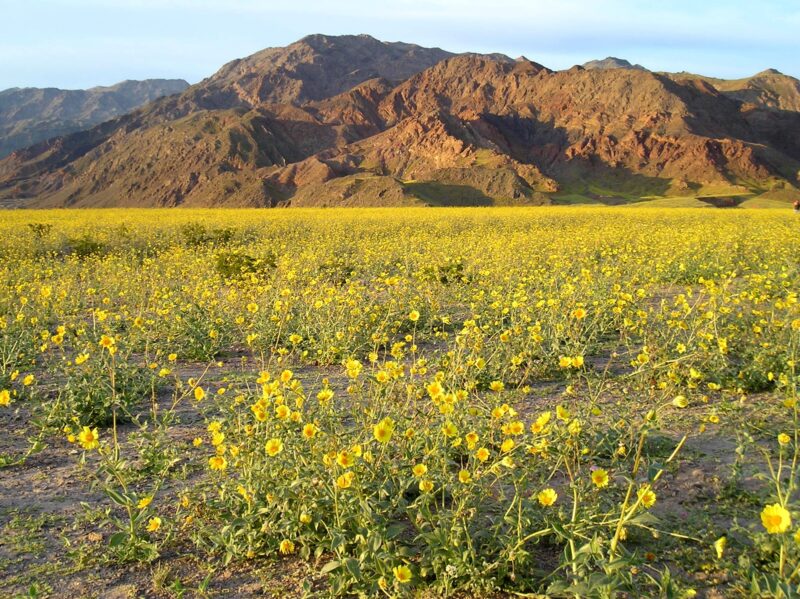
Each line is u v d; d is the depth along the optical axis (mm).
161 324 8961
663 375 6371
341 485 3322
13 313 9820
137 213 45000
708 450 4852
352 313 8328
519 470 4016
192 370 7684
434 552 3312
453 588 3271
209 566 3578
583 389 6441
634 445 4730
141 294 11117
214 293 10578
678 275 13180
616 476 4156
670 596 2955
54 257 18734
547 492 3141
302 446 3934
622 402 5781
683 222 31703
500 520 3588
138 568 3605
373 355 5582
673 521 3869
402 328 9492
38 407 6137
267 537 3686
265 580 3469
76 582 3473
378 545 3221
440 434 4086
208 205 176250
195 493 4344
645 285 11609
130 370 6660
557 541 3545
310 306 8750
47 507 4281
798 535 2729
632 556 3104
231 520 3766
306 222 30547
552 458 4391
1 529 3984
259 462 3885
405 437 4238
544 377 6910
